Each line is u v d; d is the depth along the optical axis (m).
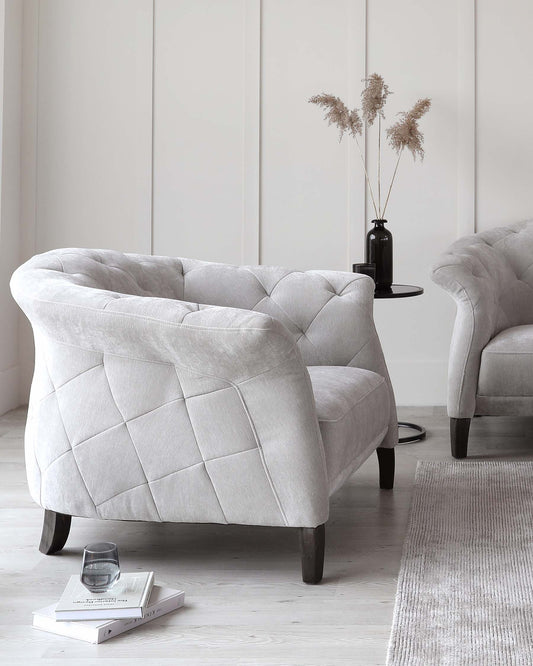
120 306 2.40
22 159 4.88
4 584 2.48
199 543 2.81
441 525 2.92
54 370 2.58
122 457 2.52
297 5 4.79
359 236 4.84
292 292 3.33
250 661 2.01
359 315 3.29
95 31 4.84
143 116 4.85
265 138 4.84
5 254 4.68
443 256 3.85
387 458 3.34
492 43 4.74
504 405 3.74
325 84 4.80
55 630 2.17
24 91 4.86
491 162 4.79
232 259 4.89
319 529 2.46
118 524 3.00
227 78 4.83
